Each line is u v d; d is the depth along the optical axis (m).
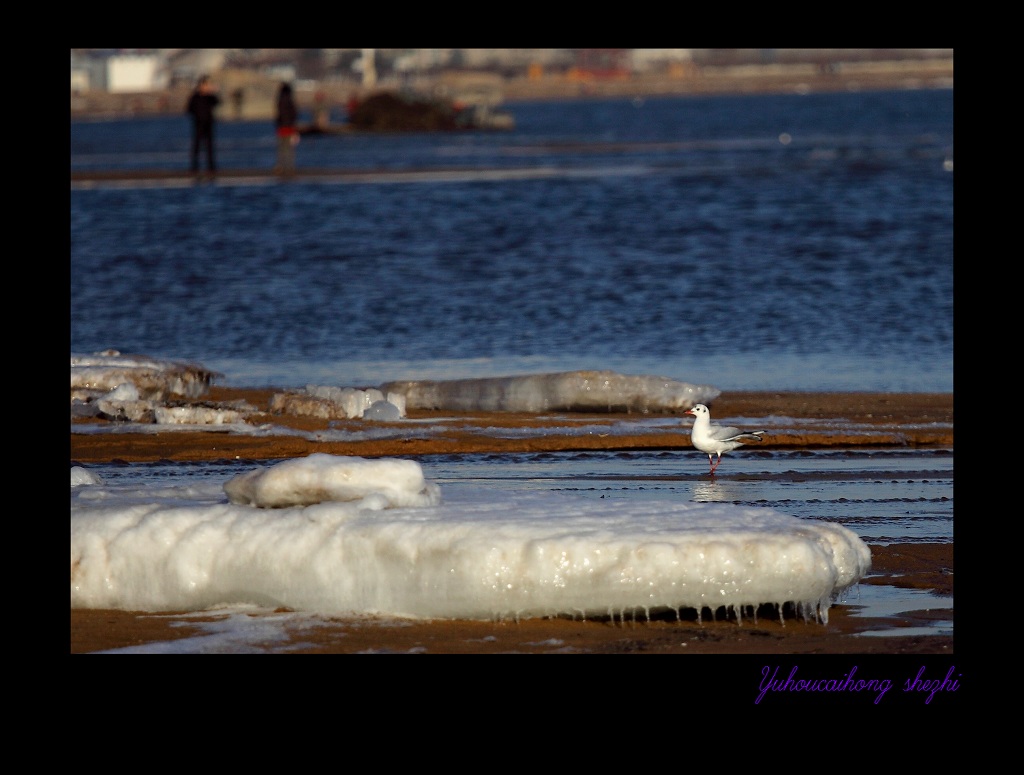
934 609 24.50
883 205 108.50
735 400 46.94
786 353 56.50
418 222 100.88
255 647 22.52
